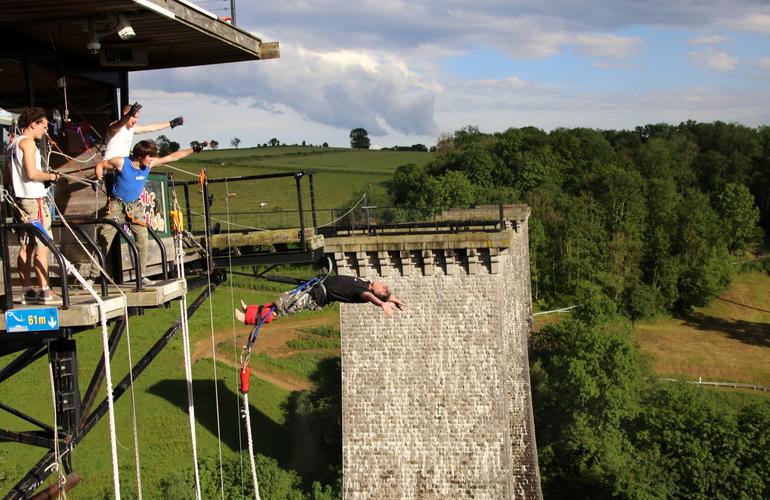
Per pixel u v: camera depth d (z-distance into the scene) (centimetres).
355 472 3048
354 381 3042
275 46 1526
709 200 9544
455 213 4172
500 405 2933
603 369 4497
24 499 970
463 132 14200
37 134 972
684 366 6506
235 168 11894
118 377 4784
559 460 4078
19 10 1088
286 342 6019
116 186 1127
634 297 7731
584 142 10519
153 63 1527
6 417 4050
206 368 5181
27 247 965
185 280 1233
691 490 3750
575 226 8019
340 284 1022
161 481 3453
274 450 4122
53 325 884
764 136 11700
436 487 2991
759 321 7869
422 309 2969
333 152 15150
